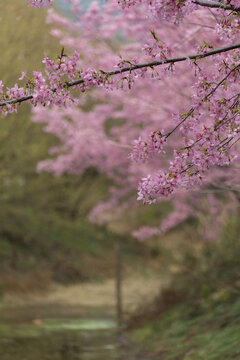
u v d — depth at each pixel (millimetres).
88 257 24688
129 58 4344
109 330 12430
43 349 9984
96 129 12406
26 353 9547
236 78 4324
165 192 4176
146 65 4230
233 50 4477
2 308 16375
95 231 27797
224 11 4445
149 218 28453
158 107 9688
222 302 10164
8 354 9383
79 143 12305
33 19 10578
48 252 23531
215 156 4191
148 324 11773
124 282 21906
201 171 4250
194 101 4352
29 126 17625
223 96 4574
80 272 22547
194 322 10070
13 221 23406
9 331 12078
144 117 11141
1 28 10422
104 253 26156
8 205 22734
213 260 11609
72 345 10500
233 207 11586
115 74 4285
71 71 4129
